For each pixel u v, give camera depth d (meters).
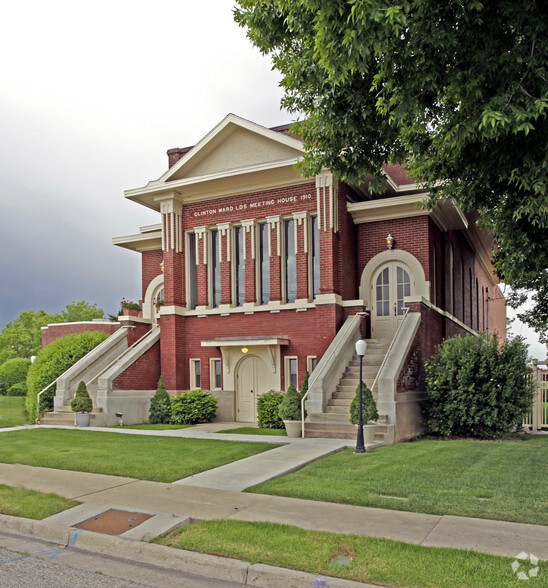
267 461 10.70
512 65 6.77
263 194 18.58
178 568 5.82
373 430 13.00
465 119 7.23
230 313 18.83
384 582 4.99
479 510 7.18
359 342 11.73
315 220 18.16
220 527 6.55
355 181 9.62
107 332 24.09
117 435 14.72
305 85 8.91
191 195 19.62
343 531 6.36
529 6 6.46
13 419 19.58
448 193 9.16
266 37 9.18
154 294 22.83
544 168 6.92
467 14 6.49
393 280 18.22
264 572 5.34
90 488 8.81
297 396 14.48
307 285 17.73
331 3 6.43
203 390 18.91
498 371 14.45
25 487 8.90
